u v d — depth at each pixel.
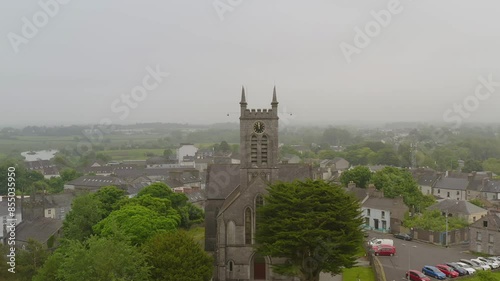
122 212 77.44
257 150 74.50
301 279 65.50
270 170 74.44
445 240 101.81
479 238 94.50
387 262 85.06
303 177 82.44
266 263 71.50
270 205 63.34
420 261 86.25
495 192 162.75
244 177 74.69
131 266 53.69
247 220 71.44
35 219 117.56
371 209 122.81
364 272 76.06
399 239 109.56
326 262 61.12
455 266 78.88
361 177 157.88
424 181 186.50
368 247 89.94
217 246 72.88
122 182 192.38
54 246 108.62
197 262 60.06
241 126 74.56
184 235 63.62
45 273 65.62
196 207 123.69
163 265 58.59
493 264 81.69
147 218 75.69
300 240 59.22
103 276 51.56
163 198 103.38
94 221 92.25
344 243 59.81
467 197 170.12
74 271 53.38
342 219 62.03
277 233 61.12
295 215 61.66
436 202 138.25
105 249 53.66
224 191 85.31
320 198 62.38
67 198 149.50
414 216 123.81
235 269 71.44
